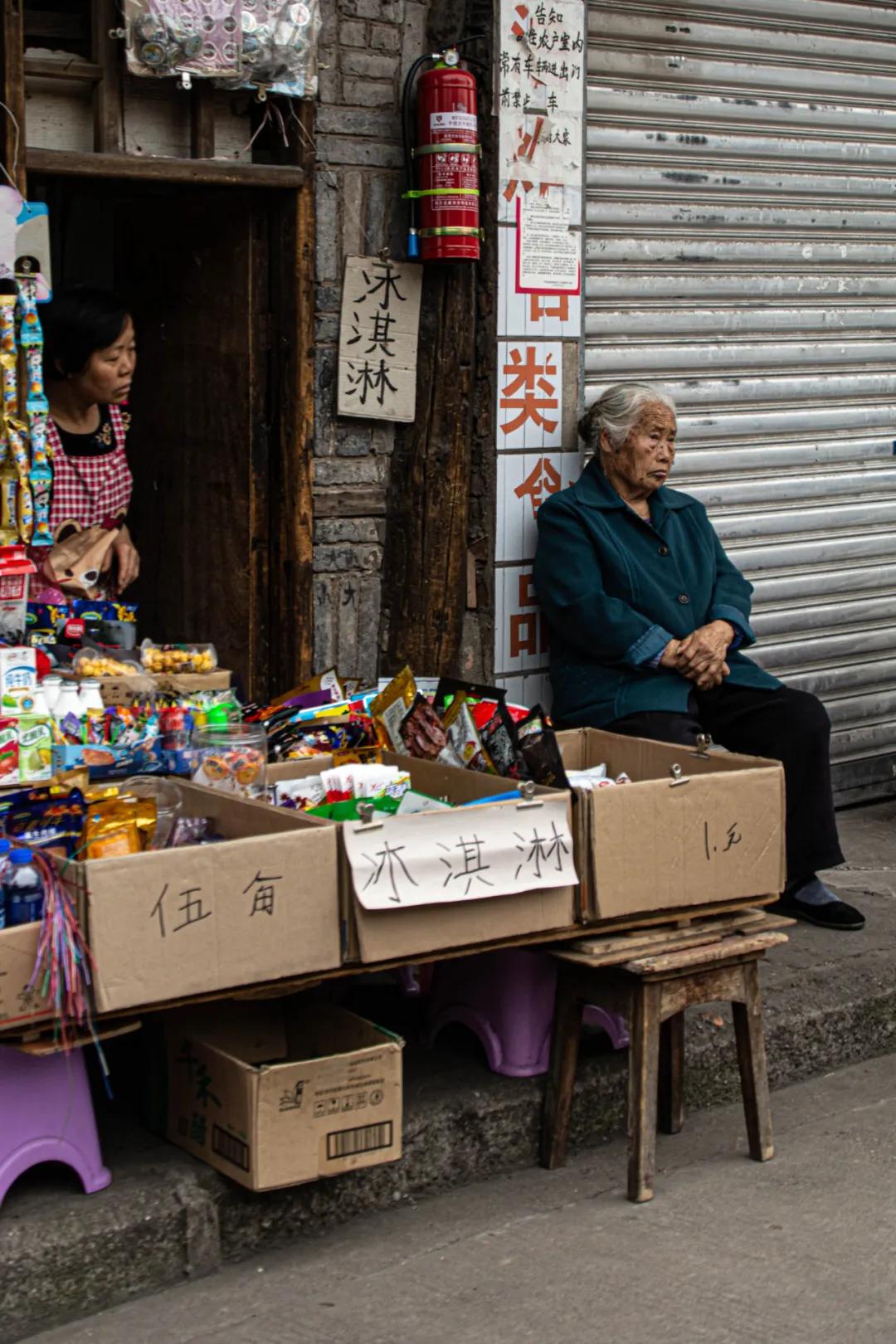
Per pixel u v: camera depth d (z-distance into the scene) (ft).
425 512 15.53
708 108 17.34
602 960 10.85
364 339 14.82
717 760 12.17
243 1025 10.73
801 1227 10.87
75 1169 9.88
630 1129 11.16
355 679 14.14
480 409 15.85
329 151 14.40
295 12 13.51
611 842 10.85
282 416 14.69
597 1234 10.71
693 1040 12.96
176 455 15.87
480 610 16.14
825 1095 13.33
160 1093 10.70
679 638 15.62
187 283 15.33
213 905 9.41
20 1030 9.27
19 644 12.05
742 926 11.62
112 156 13.03
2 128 12.44
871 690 20.36
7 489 12.46
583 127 16.21
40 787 10.07
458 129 14.58
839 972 14.51
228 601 15.33
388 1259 10.32
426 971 13.23
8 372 12.37
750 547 18.76
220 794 10.96
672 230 17.35
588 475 16.02
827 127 18.45
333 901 9.89
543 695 16.72
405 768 12.35
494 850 10.37
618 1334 9.48
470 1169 11.45
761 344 18.38
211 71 13.17
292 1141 9.83
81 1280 9.55
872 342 19.44
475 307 15.65
